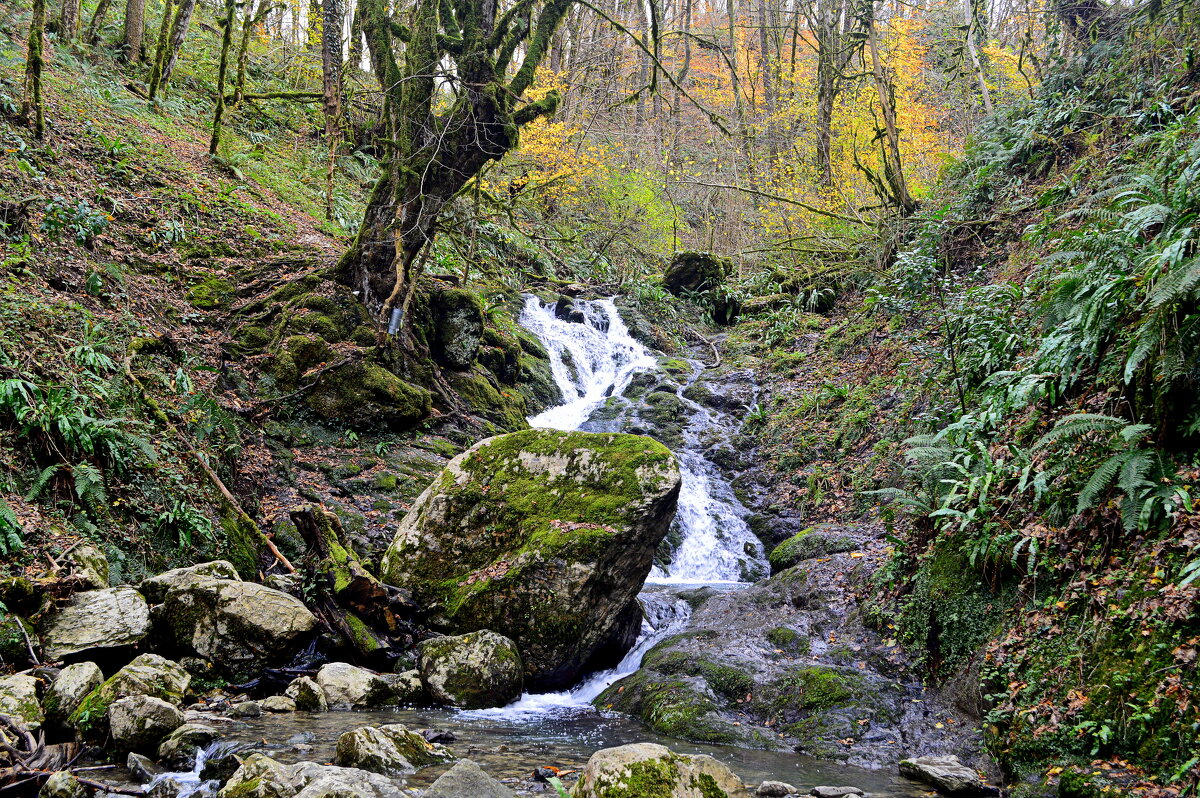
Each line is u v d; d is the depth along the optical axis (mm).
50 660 4941
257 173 14312
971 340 8602
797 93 21031
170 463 7145
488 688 6109
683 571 10570
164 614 5695
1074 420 5207
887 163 14898
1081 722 4316
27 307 7051
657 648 7023
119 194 10602
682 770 3758
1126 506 4738
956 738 5047
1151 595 4430
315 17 17891
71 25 14023
